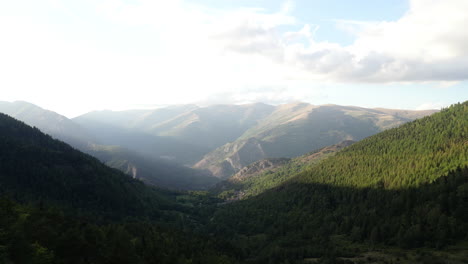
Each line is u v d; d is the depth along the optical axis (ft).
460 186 490.49
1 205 296.71
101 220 631.56
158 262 363.35
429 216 472.03
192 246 497.87
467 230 423.23
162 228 582.35
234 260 514.27
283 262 514.68
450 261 373.20
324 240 580.30
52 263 244.42
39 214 331.77
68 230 298.97
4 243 228.84
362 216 594.65
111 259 300.61
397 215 545.03
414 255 419.13
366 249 491.72
